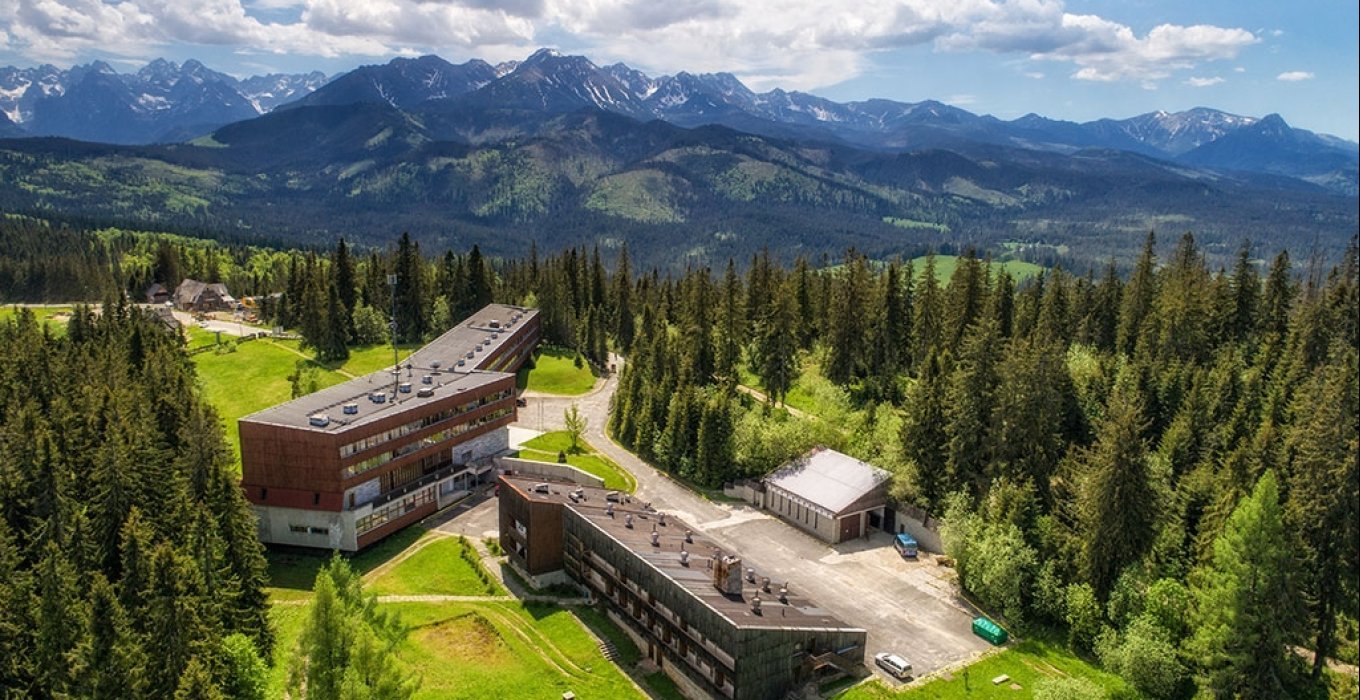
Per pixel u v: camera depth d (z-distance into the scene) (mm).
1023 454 102375
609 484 119250
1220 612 70750
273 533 98062
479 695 69812
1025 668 76562
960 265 159375
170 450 93375
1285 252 155500
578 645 79312
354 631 58875
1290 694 71438
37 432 84938
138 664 57250
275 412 102312
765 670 70188
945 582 93000
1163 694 72438
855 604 87375
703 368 158875
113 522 76062
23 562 74750
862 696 71438
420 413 108000
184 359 161000
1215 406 116062
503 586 90188
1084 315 169125
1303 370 120250
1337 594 71062
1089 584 83688
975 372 107500
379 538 100188
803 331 177250
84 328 171375
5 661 62719
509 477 98125
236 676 61625
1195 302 141000
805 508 107000
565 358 190250
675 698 72688
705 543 89125
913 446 109750
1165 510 92312
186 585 60969
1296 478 77312
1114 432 85188
